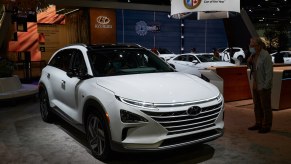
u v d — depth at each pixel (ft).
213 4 33.96
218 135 13.79
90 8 78.84
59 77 18.83
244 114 23.38
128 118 12.28
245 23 93.66
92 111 14.34
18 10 41.73
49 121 21.84
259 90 17.90
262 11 126.31
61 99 18.53
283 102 25.00
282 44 101.86
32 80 48.47
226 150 15.34
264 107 17.94
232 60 52.80
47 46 88.28
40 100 22.41
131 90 13.21
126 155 14.74
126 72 16.21
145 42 86.99
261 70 17.57
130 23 84.38
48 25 87.86
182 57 50.96
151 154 14.87
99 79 14.94
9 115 24.57
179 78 15.46
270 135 17.79
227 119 21.80
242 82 29.99
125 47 18.34
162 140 12.23
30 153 15.53
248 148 15.60
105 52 17.25
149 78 15.02
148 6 85.30
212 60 49.03
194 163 13.75
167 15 88.99
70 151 15.70
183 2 35.91
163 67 17.89
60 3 74.79
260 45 17.60
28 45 56.03
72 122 16.89
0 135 18.80
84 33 82.38
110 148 13.35
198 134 13.19
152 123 12.17
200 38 94.07
